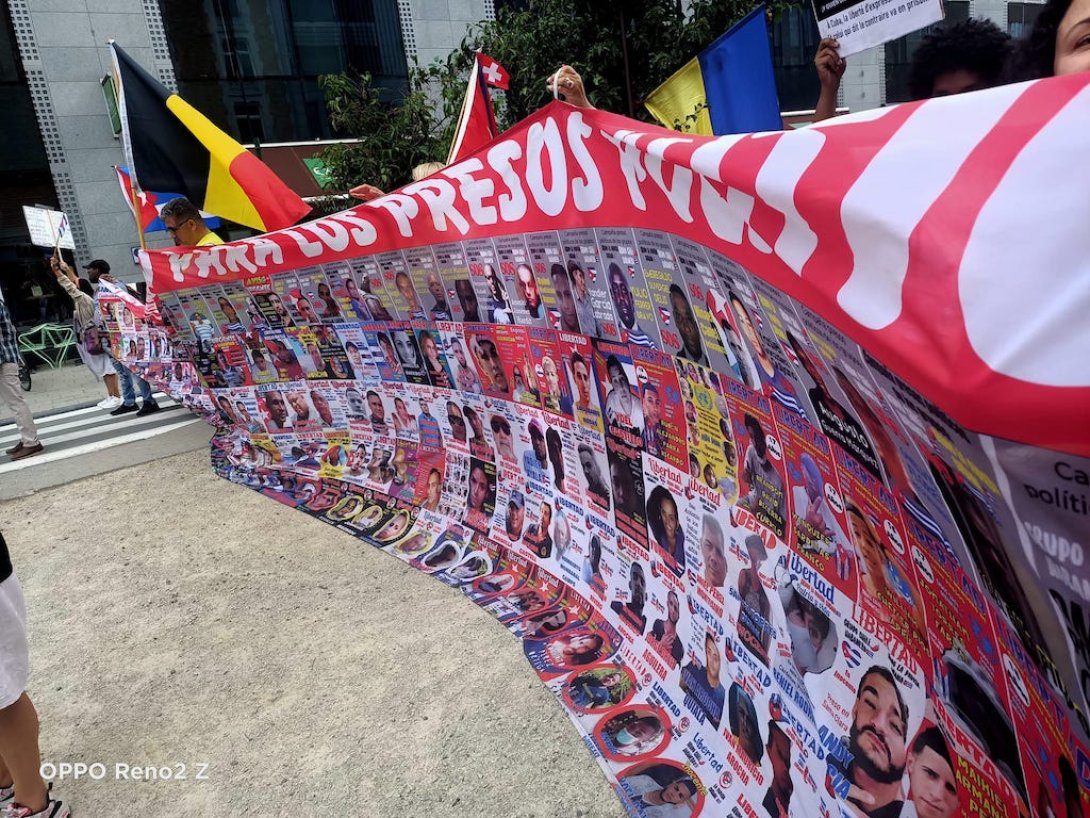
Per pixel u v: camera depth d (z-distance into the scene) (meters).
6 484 5.70
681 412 2.00
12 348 6.54
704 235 1.53
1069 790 0.93
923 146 0.90
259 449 5.04
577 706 2.25
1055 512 0.77
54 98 12.24
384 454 4.09
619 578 2.52
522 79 6.00
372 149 7.50
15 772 2.05
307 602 3.17
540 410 2.83
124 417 8.18
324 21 13.48
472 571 3.18
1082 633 0.80
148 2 12.49
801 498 1.56
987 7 11.63
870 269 0.98
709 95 3.27
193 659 2.86
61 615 3.36
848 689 1.49
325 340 4.15
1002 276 0.77
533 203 2.38
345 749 2.25
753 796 1.73
